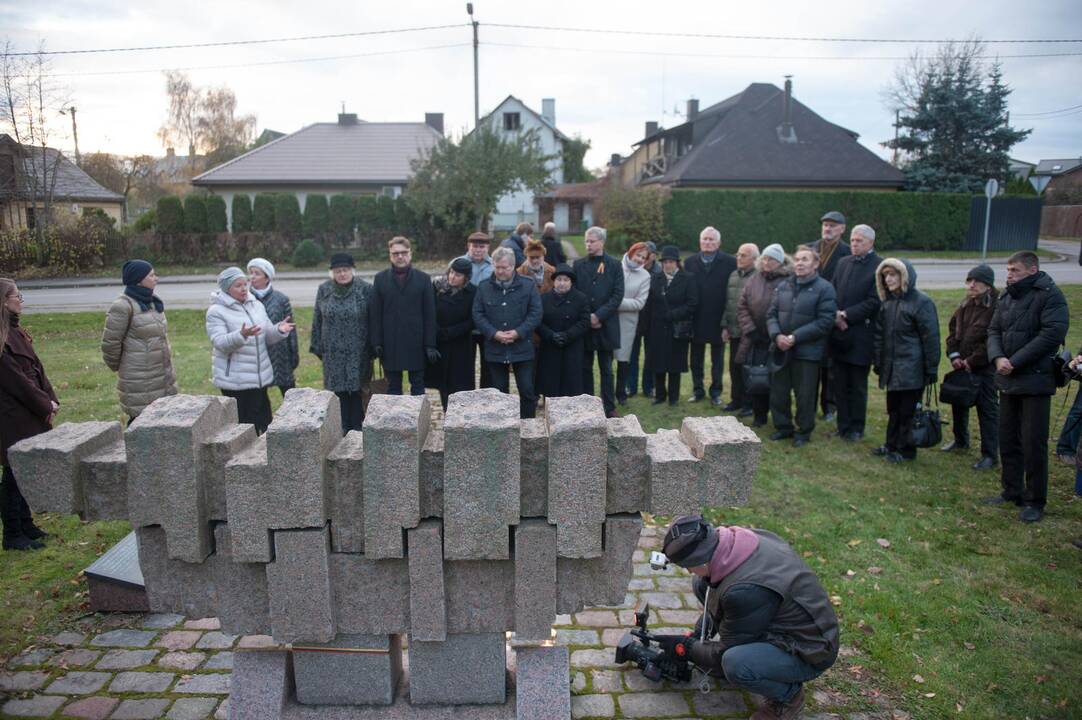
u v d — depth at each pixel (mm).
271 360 6934
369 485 2738
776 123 36531
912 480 6133
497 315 6773
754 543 3070
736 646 3043
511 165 28797
